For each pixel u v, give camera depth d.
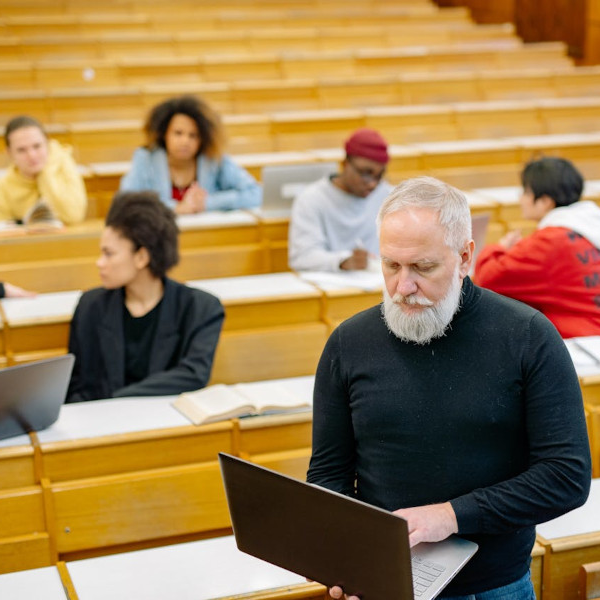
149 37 7.98
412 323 1.48
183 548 1.99
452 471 1.51
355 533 1.40
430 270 1.46
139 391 2.75
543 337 1.50
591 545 2.05
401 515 1.46
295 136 6.09
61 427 2.51
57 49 7.71
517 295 3.04
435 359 1.52
